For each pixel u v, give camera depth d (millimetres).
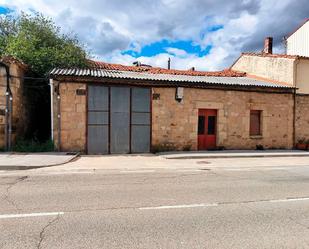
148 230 4457
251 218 5090
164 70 19719
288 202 6164
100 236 4203
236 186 7645
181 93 14859
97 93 13859
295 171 10234
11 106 13156
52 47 17234
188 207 5668
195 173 9539
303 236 4297
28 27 17625
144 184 7703
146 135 14578
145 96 14547
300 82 17828
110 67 18562
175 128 15000
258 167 11078
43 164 10156
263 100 16656
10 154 12133
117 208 5535
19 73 14070
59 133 13477
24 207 5496
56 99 13461
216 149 15773
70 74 13344
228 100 15938
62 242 3984
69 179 8195
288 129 17203
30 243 3939
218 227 4625
